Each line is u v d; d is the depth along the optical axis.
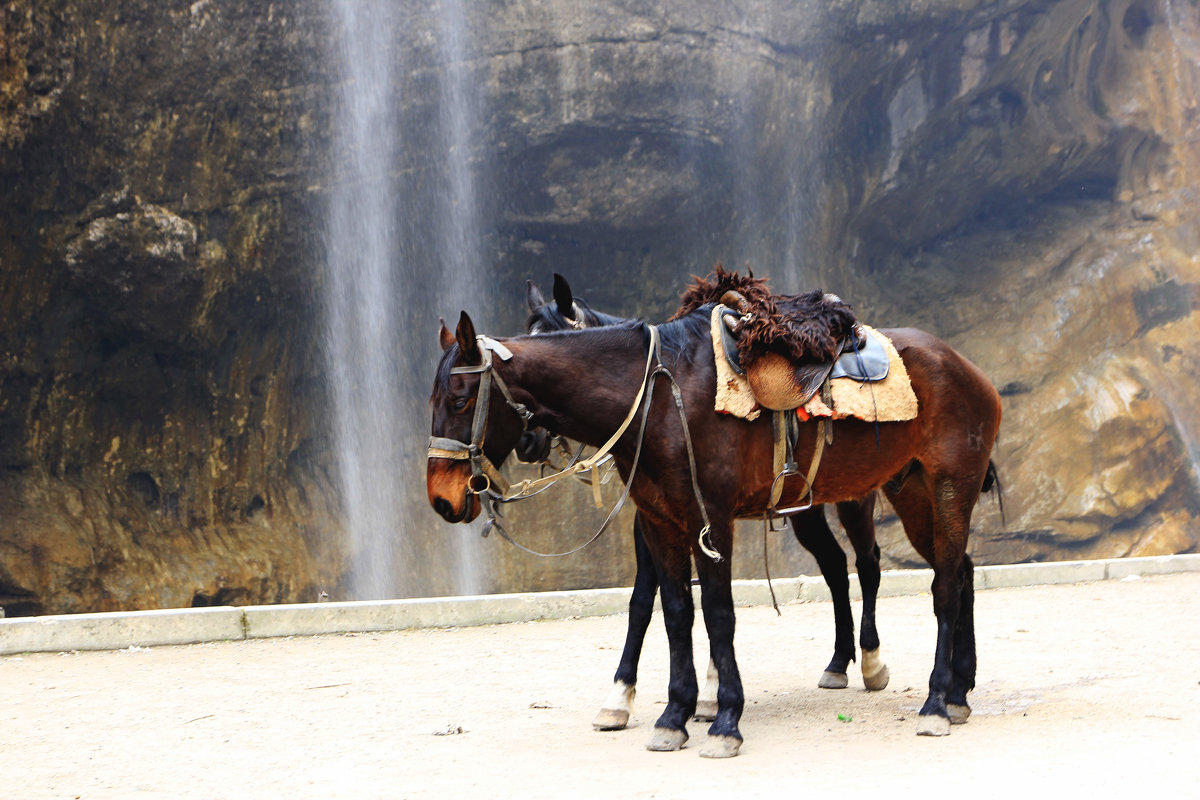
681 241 33.53
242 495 30.20
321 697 6.75
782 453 5.12
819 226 35.03
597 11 28.50
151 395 28.44
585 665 7.92
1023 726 5.39
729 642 4.95
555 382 4.91
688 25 28.94
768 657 8.12
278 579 29.47
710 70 29.47
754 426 5.09
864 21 30.80
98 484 27.89
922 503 6.02
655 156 30.66
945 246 40.06
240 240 27.42
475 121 28.97
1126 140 38.69
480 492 4.76
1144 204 38.88
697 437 4.92
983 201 39.69
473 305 33.16
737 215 33.25
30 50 22.61
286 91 26.73
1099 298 37.81
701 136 30.22
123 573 26.91
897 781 4.34
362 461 31.92
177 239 25.70
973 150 36.38
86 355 26.94
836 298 5.50
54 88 23.12
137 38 24.08
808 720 5.73
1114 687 6.40
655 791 4.32
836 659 6.69
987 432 5.74
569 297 5.67
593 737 5.45
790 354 5.04
